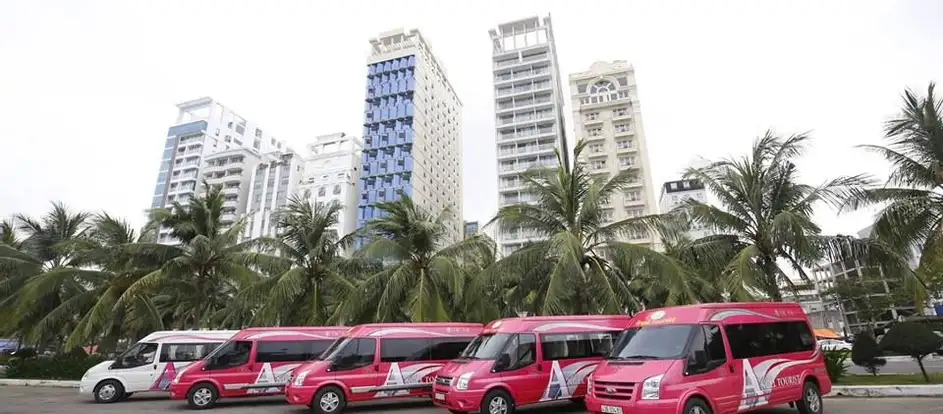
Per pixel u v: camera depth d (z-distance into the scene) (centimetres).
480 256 2155
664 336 880
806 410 946
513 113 8294
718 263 1617
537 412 1194
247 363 1373
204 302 2153
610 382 830
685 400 775
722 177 1669
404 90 8088
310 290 2081
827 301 4912
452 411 1067
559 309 1451
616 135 7669
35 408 1370
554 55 9394
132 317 2355
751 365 884
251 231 7850
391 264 1991
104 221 2255
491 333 1174
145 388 1523
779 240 1488
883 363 1594
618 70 8225
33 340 2152
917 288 1434
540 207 1748
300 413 1245
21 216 2592
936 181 1518
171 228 2217
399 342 1305
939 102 1502
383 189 7338
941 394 1215
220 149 10006
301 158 8738
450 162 9388
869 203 1539
